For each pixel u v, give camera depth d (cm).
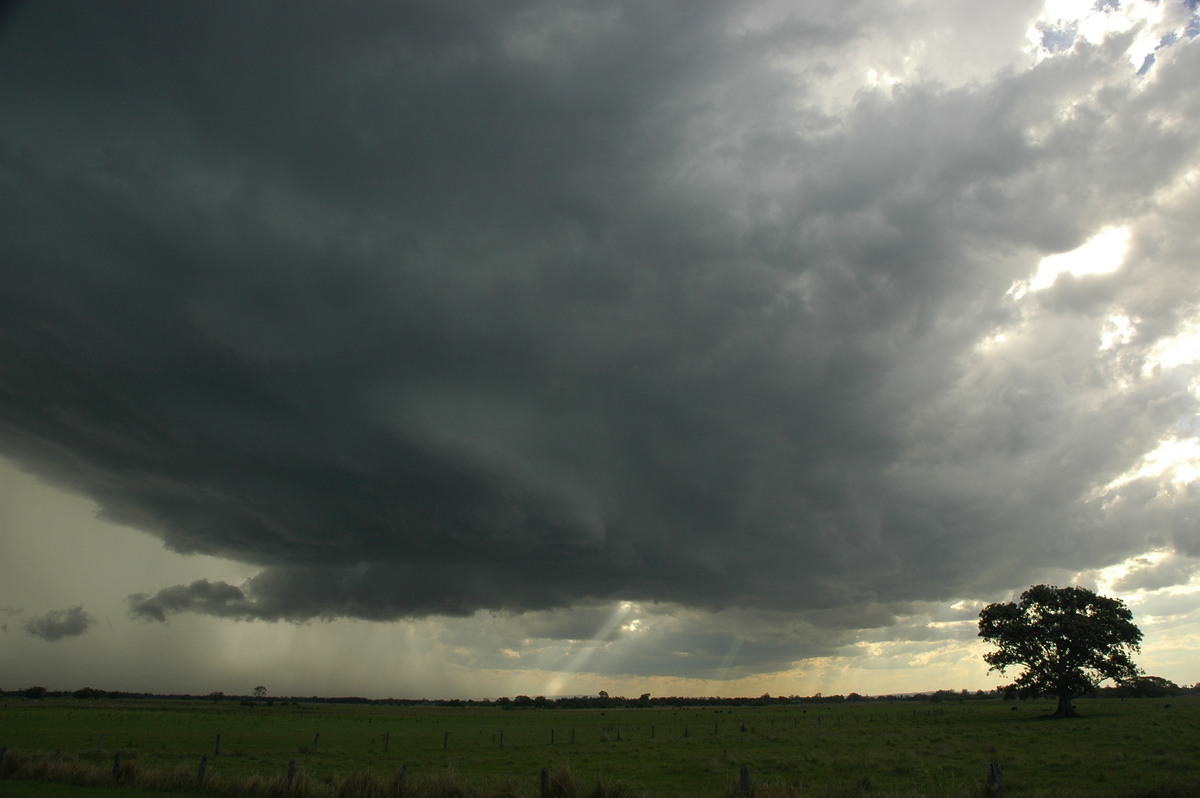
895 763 3481
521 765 4028
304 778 2350
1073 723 6250
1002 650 8162
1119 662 7662
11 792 2384
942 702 18988
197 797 2338
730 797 1984
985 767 3212
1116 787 2359
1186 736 4191
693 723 9625
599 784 2008
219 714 12175
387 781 2220
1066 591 8150
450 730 8256
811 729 7062
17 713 9825
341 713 15000
